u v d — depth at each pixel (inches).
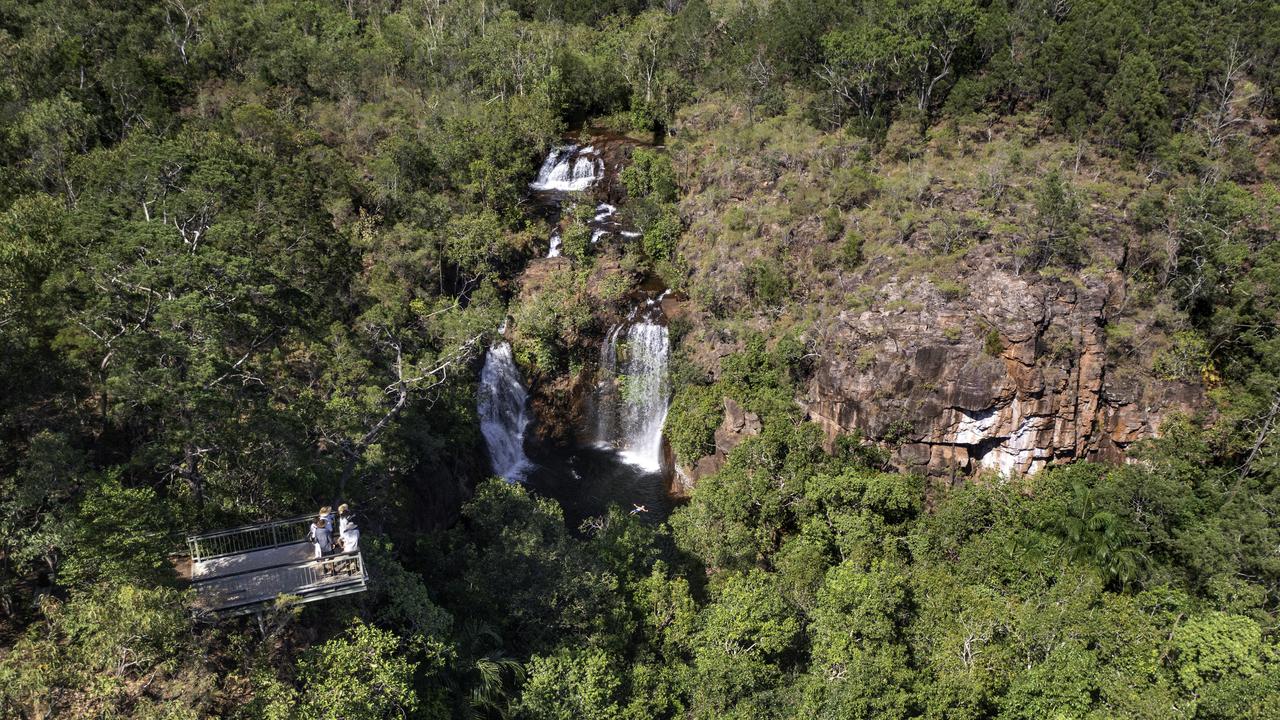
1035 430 2283.5
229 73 4047.7
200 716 1175.6
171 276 1664.6
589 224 3526.1
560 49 4473.4
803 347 2598.4
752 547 2156.7
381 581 1512.1
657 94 4244.6
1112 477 2218.3
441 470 2401.6
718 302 2938.0
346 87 4104.3
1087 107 2992.1
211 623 1316.4
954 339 2283.5
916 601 1769.2
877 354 2374.5
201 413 1412.4
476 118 3836.1
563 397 3046.3
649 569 1959.9
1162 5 3127.5
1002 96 3218.5
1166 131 2856.8
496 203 3472.0
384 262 2977.4
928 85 3378.4
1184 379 2297.0
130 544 1213.7
